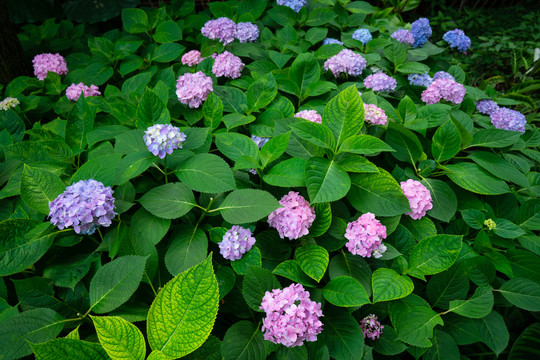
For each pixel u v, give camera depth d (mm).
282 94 1760
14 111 1630
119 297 885
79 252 1045
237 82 1709
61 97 1910
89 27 3137
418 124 1464
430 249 1109
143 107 1224
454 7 4781
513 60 3342
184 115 1530
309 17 2236
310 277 1089
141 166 1081
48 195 1044
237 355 941
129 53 1990
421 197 1208
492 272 1176
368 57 1940
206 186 1074
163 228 1057
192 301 662
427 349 1103
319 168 1131
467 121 1585
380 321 1170
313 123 1174
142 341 668
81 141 1332
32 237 978
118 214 1044
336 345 1022
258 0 2266
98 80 1935
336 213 1210
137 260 911
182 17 2445
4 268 937
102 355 672
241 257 1065
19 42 2238
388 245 1143
